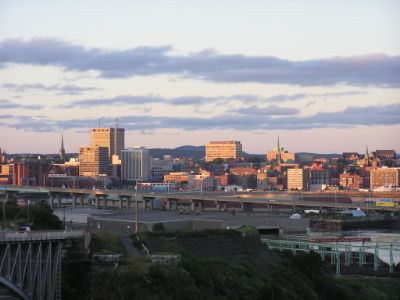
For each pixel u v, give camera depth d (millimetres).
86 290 113000
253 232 180875
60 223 184500
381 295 196875
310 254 187750
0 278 95500
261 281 146500
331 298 177375
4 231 102562
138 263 116938
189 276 119688
